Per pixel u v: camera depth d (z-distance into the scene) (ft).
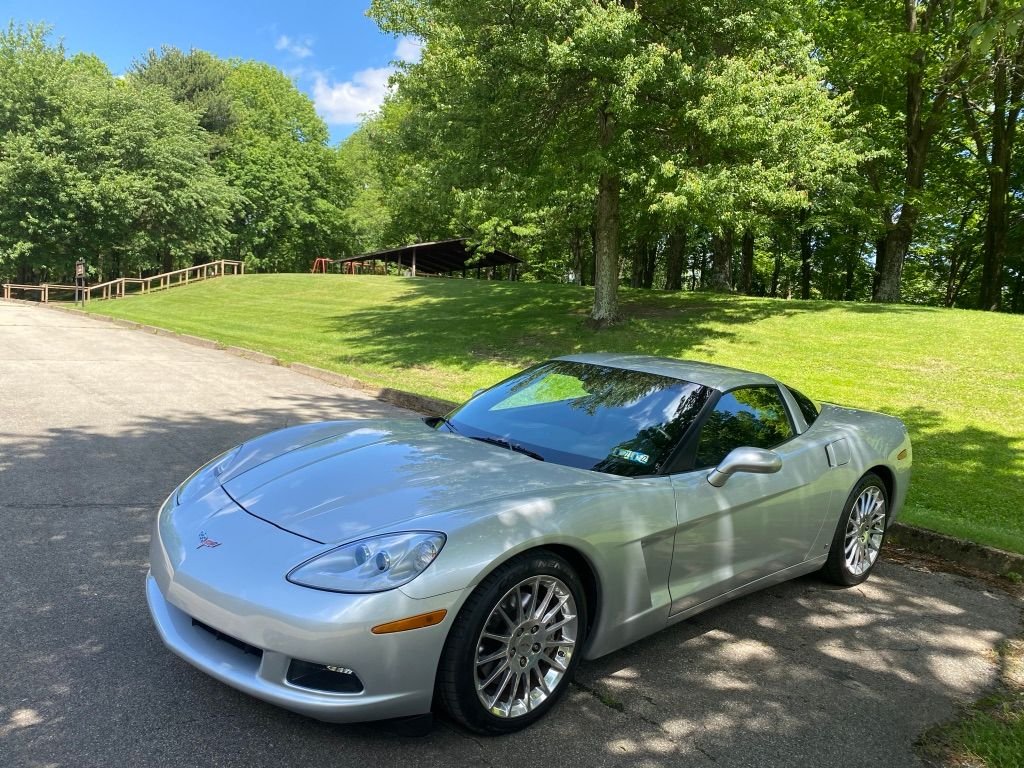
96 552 13.34
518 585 8.59
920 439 27.99
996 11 11.68
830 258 124.88
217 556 8.46
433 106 51.80
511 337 52.95
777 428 13.19
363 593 7.68
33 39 126.11
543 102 45.52
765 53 45.11
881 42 61.46
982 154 80.94
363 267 189.57
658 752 8.55
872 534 14.75
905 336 47.01
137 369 37.70
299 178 175.11
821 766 8.48
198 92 176.45
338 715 7.66
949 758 8.78
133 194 128.06
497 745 8.47
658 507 10.21
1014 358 40.52
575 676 10.25
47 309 95.40
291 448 11.25
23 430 22.59
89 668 9.46
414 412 30.32
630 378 12.98
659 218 51.16
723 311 59.36
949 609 13.53
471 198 47.29
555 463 10.84
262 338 57.26
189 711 8.67
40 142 120.78
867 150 59.16
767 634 11.98
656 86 42.04
